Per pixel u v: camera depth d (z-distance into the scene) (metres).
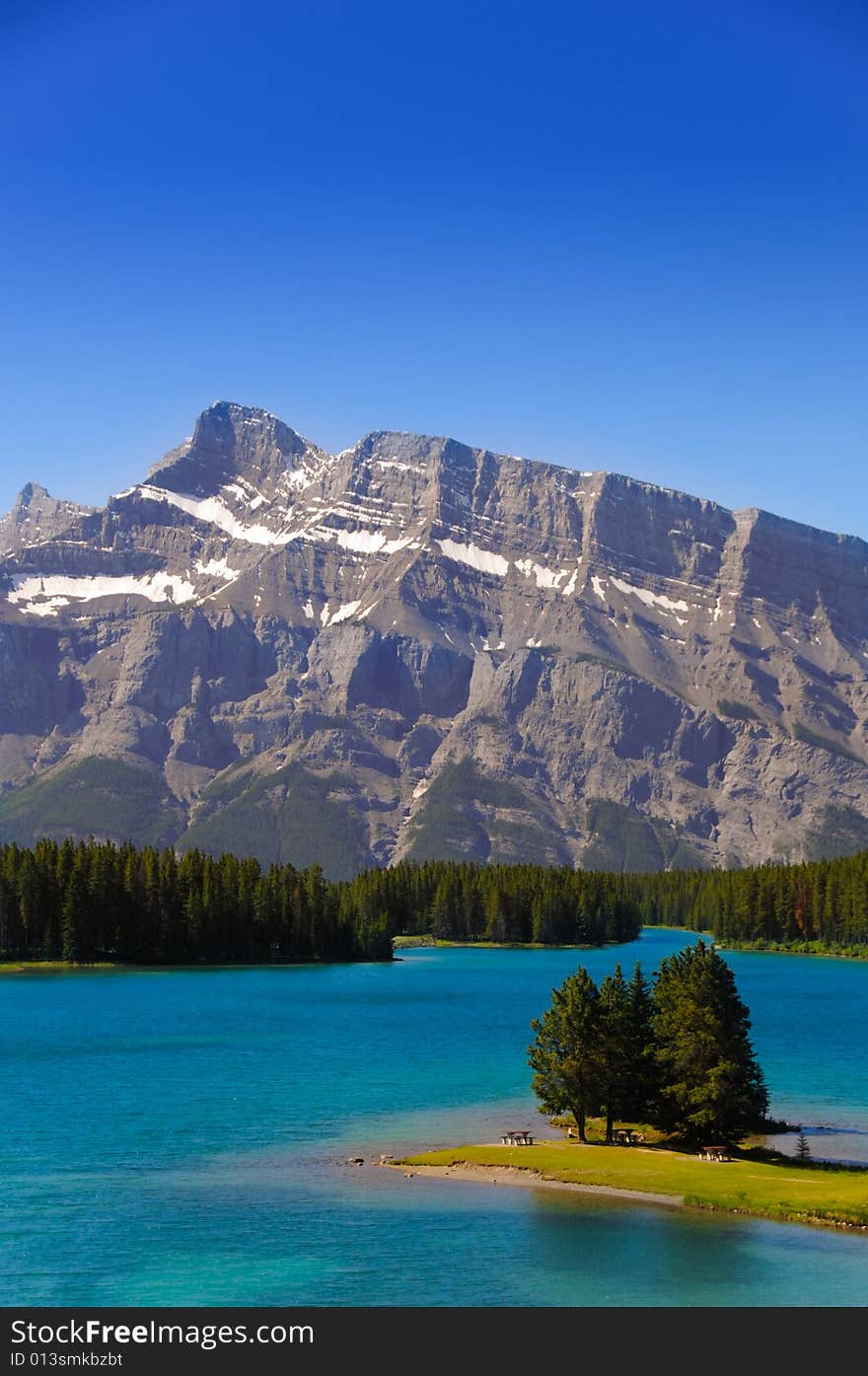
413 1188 111.31
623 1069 127.12
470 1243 97.69
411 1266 93.38
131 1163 118.75
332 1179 113.56
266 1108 142.25
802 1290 89.06
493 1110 142.25
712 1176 114.25
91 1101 145.50
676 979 131.88
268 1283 90.06
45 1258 94.25
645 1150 124.38
